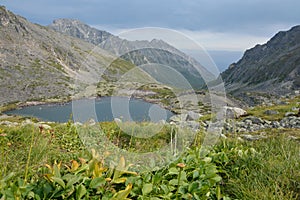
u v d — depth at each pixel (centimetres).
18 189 316
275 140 595
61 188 331
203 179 411
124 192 329
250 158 482
